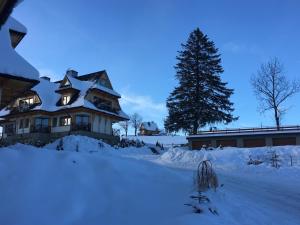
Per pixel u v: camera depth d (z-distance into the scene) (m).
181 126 45.00
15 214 8.55
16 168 10.39
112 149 39.44
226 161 26.84
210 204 9.48
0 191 9.28
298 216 10.87
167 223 8.32
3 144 17.67
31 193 9.40
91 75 52.56
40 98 48.69
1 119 53.59
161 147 46.03
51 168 10.95
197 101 45.06
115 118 51.56
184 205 9.55
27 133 47.62
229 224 8.51
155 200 10.23
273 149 28.06
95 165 12.04
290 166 23.61
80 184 10.42
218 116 44.81
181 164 26.62
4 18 6.74
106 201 9.89
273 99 44.47
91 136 45.72
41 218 8.57
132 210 9.54
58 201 9.36
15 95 15.07
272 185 16.98
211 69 46.84
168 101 46.34
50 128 48.31
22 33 17.16
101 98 49.81
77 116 46.19
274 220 9.91
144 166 13.56
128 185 11.08
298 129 36.66
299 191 15.52
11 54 12.98
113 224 8.69
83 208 9.33
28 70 12.98
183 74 46.38
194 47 47.22
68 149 37.25
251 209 10.49
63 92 48.44
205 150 31.23
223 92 46.25
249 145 37.22
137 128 113.25
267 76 59.59
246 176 20.39
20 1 6.28
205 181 10.95
